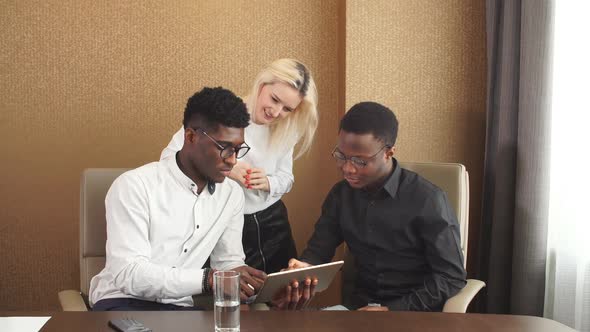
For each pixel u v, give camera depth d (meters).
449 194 2.20
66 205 2.72
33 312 1.41
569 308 2.27
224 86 2.72
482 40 2.67
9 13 2.60
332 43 2.77
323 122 2.77
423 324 1.32
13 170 2.67
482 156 2.71
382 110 2.00
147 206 1.85
